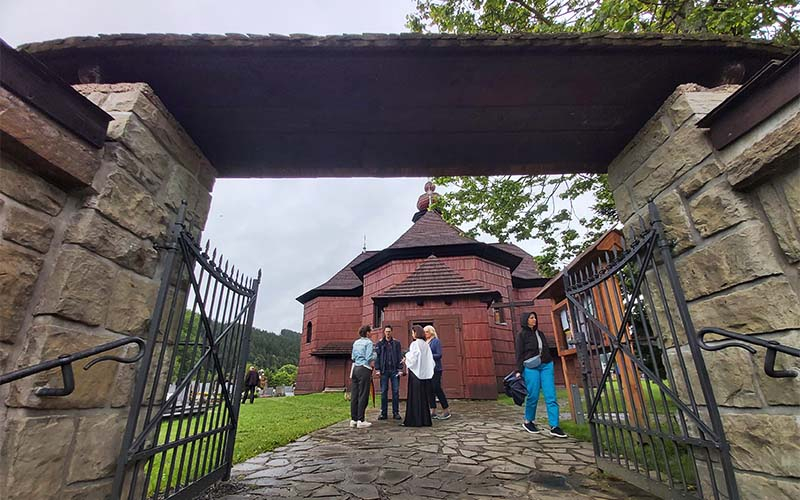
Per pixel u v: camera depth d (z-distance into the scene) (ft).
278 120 9.27
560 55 7.77
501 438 16.38
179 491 7.85
